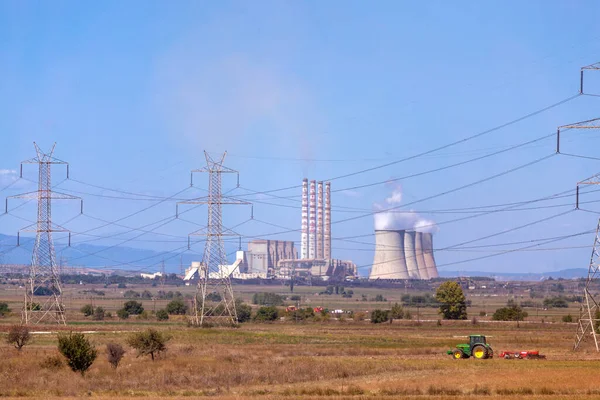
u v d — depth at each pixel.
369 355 110.38
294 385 74.19
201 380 77.50
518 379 75.00
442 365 92.06
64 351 83.62
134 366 91.06
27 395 67.06
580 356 107.25
